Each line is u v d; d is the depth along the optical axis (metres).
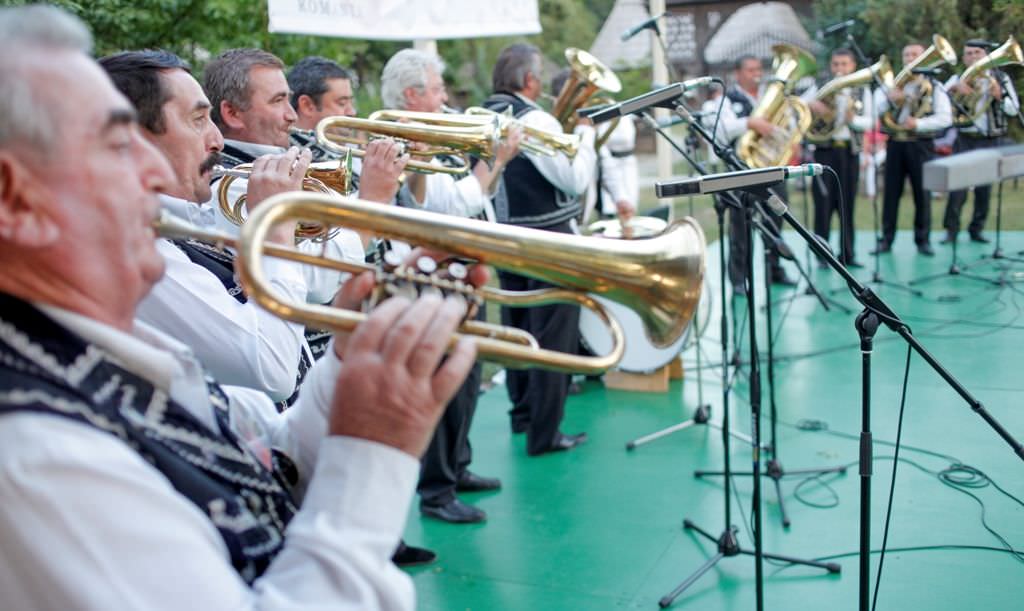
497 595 2.99
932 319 5.62
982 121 5.54
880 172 8.72
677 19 10.17
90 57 1.00
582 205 4.61
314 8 4.44
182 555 0.91
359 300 1.17
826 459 3.88
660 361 4.68
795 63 5.41
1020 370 4.68
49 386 0.92
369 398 1.01
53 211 0.95
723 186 2.23
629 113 2.88
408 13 4.96
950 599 2.80
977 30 5.50
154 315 1.79
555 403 4.11
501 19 5.41
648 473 3.89
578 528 3.42
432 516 3.54
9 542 0.87
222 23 5.38
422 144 3.10
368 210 1.14
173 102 1.96
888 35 6.28
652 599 2.91
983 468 3.69
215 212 2.36
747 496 3.60
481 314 3.68
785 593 2.89
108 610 0.87
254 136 2.81
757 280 6.87
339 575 0.96
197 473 1.03
